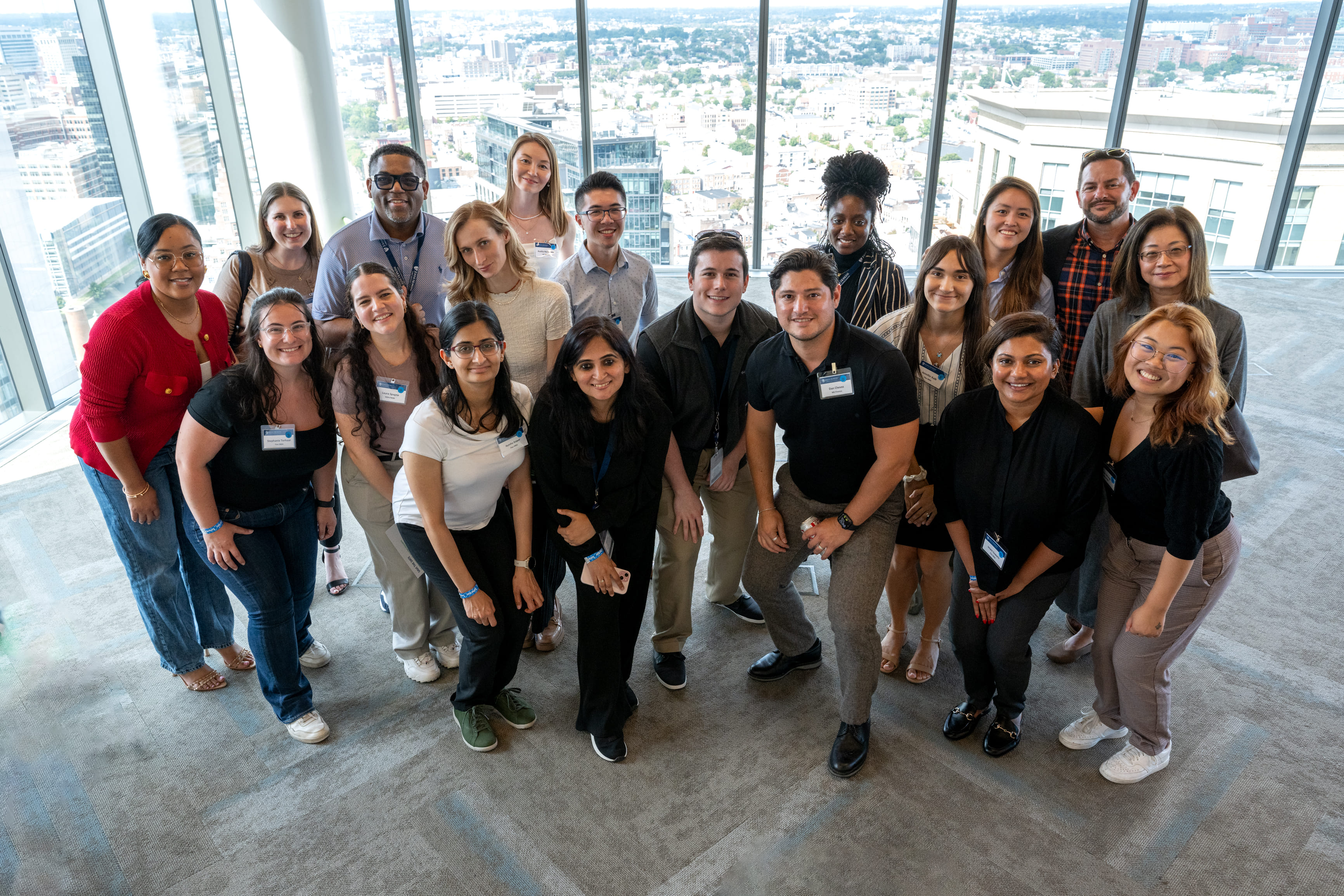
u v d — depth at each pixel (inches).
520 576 103.2
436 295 128.6
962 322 102.2
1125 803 98.6
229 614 119.8
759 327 105.8
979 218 121.1
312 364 97.7
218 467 96.7
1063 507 91.0
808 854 92.4
